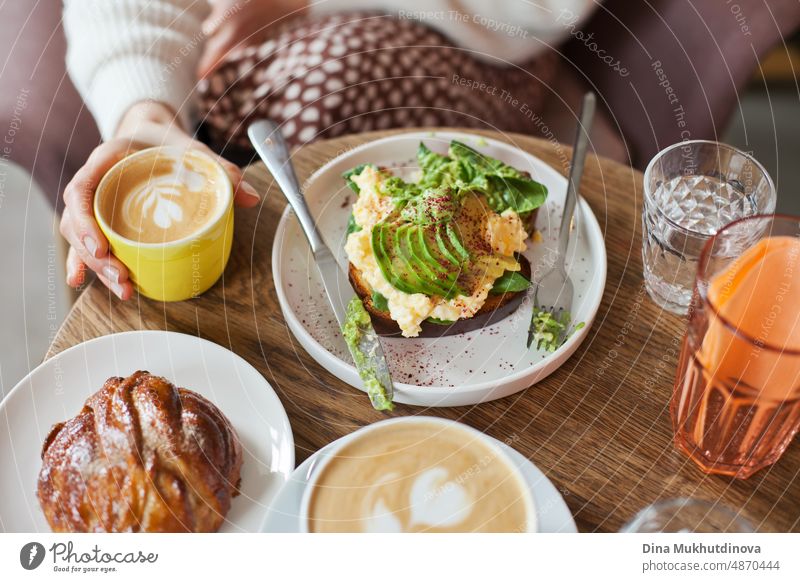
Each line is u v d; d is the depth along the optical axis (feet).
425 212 2.04
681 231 2.00
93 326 2.08
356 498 1.74
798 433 1.91
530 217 2.17
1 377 3.36
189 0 3.16
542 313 2.03
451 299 1.99
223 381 1.94
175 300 2.13
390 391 1.93
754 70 3.02
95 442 1.71
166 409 1.74
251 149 3.03
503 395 1.96
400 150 2.39
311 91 2.95
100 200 2.03
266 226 2.27
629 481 1.86
